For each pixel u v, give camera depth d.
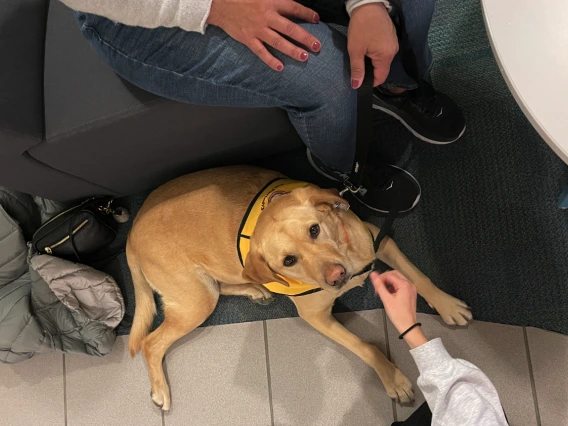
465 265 1.55
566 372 1.41
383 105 1.49
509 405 1.44
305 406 1.64
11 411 1.89
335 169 1.54
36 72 1.34
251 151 1.64
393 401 1.56
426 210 1.61
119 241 1.92
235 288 1.73
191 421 1.73
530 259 1.49
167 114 1.27
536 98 0.80
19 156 1.35
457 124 1.53
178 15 0.90
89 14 1.04
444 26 1.66
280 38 0.98
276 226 1.26
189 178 1.57
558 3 0.81
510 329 1.48
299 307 1.50
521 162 1.53
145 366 1.82
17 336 1.72
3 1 1.33
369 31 1.02
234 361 1.73
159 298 1.86
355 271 1.37
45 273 1.72
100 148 1.39
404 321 1.06
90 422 1.82
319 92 1.13
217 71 1.06
